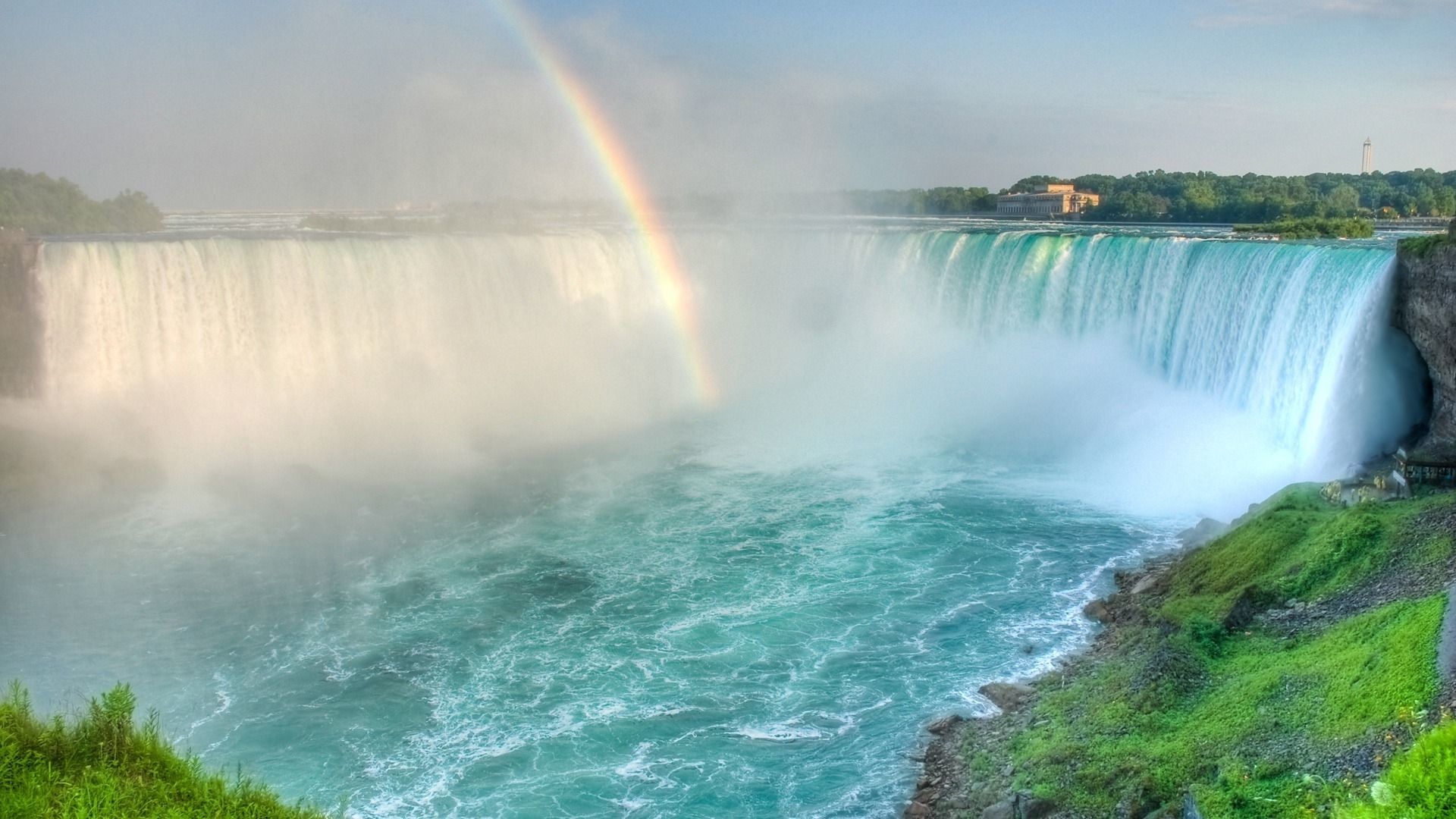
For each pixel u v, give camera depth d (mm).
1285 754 18547
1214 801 17875
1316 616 24297
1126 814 18875
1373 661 20031
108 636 30297
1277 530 28734
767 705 26250
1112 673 25031
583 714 26078
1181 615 26812
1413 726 17141
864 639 29484
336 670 28438
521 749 24547
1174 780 19328
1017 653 28078
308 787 23094
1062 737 22641
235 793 19484
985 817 20562
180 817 17578
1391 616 21828
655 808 22266
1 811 16766
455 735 25203
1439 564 23516
